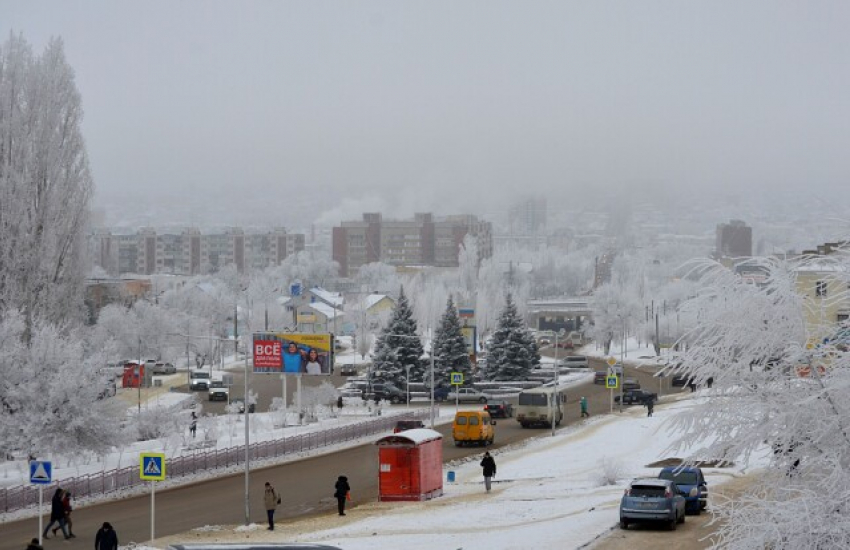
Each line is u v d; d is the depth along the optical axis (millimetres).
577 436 79500
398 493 52094
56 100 81562
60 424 62062
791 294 19688
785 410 19109
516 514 44344
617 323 197375
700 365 20031
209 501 54156
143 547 39125
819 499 17875
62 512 43719
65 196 81000
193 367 165500
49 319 79000
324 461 70500
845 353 18969
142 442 77375
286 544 12539
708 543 34500
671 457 61625
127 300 184125
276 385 135875
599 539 35656
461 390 117188
